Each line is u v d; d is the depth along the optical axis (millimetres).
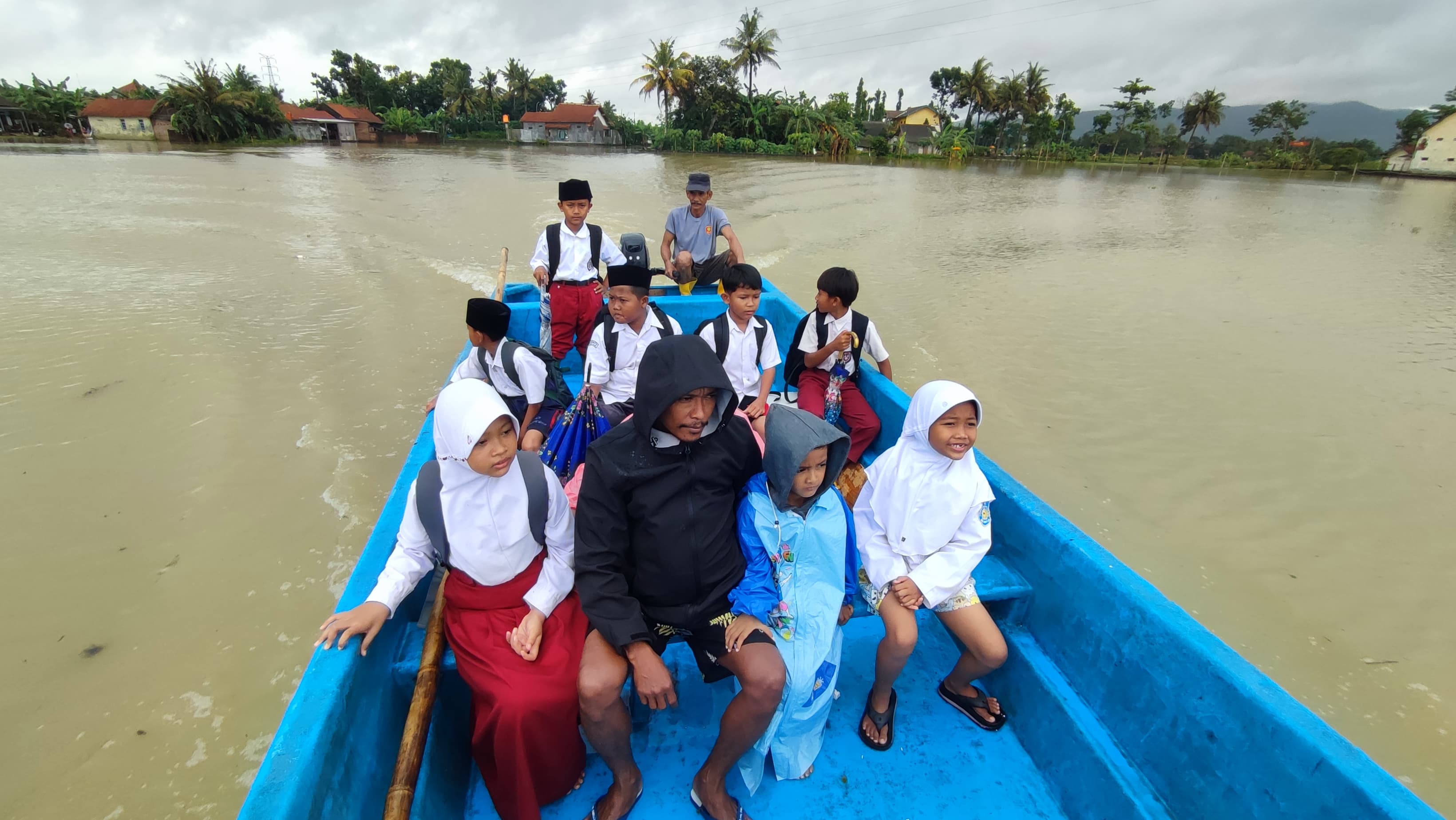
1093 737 2135
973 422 2199
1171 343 8797
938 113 73250
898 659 2160
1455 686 3643
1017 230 17656
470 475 1978
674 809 2082
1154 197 29016
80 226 13523
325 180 22984
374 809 1842
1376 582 4387
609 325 3715
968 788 2195
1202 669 1861
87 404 6133
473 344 3631
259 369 7090
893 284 11570
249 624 3852
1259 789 1708
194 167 25844
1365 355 8352
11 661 3557
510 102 76500
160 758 3119
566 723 1952
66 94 51312
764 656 1895
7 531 4469
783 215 18438
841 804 2117
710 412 1890
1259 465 5773
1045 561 2488
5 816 2861
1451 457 5887
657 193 20891
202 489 5016
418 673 2080
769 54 55031
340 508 4867
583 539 1991
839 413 4020
